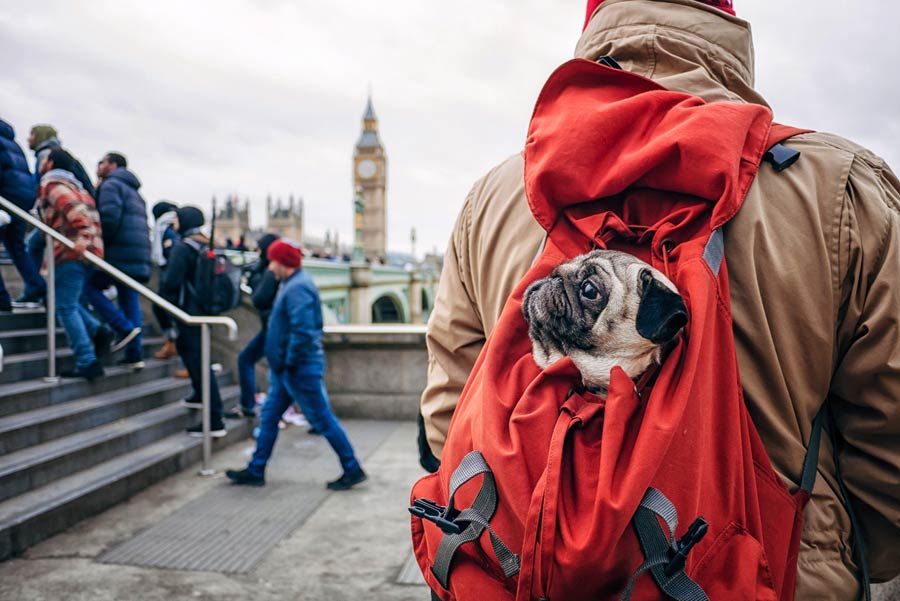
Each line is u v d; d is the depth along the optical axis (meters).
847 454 1.12
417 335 7.31
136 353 6.51
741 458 0.98
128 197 6.45
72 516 4.16
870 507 1.12
